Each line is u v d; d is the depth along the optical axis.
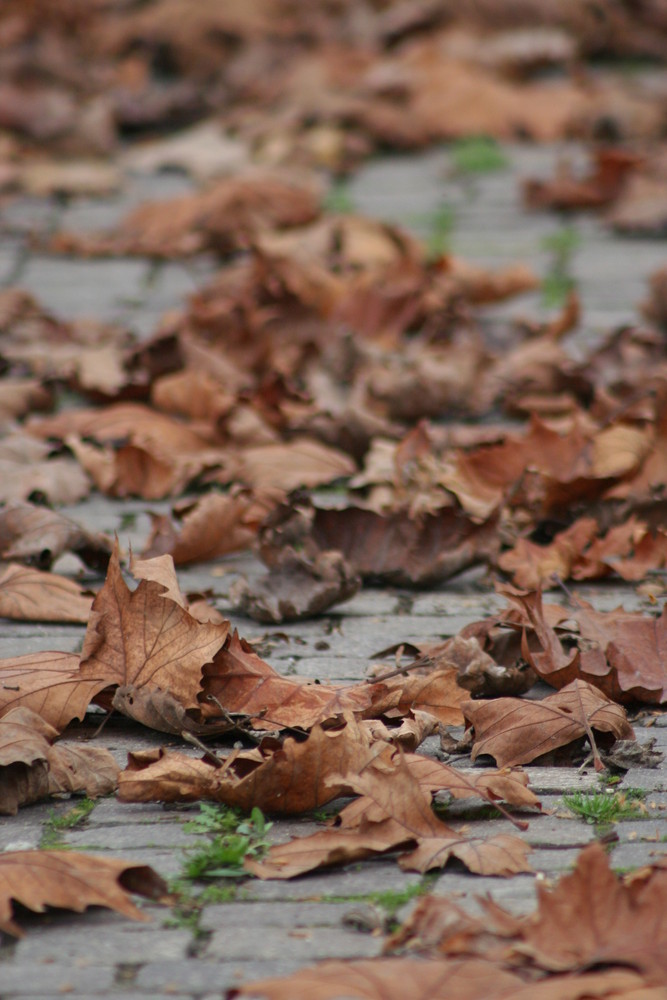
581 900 3.19
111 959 3.30
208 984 3.19
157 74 20.89
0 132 16.97
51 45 20.31
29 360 9.59
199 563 6.58
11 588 5.80
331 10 21.45
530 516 6.96
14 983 3.19
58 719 4.52
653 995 2.85
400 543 6.33
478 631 5.25
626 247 12.91
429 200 14.68
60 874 3.48
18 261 12.71
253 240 11.98
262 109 18.52
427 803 3.86
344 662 5.31
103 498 7.54
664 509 6.69
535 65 19.56
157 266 12.66
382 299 10.51
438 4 20.95
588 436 7.50
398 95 17.95
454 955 3.16
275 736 4.51
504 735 4.45
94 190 15.20
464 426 8.64
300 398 8.73
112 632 4.64
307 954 3.31
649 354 9.49
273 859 3.74
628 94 18.17
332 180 15.70
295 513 6.28
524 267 11.66
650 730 4.73
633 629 5.19
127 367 9.26
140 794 4.11
